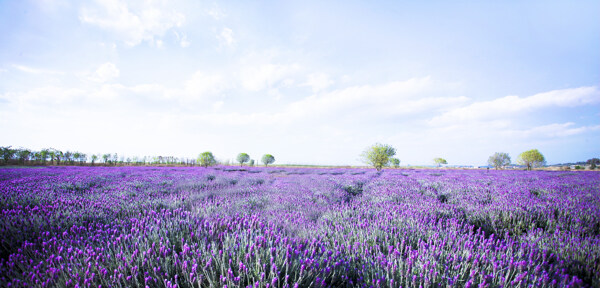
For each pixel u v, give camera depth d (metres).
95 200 5.09
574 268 2.34
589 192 6.45
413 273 2.08
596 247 2.55
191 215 3.66
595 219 3.78
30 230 3.12
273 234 2.71
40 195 5.47
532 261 2.27
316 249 2.53
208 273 1.95
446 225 3.42
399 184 9.03
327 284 1.99
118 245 2.38
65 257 2.21
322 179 12.38
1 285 1.78
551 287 1.87
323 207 5.12
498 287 1.82
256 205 5.50
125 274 1.93
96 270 2.02
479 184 9.00
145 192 6.77
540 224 3.79
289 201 5.82
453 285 1.81
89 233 2.91
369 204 5.07
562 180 10.51
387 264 2.11
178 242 2.67
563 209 4.24
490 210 4.23
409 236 2.98
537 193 6.78
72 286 1.83
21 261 2.18
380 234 3.01
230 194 6.94
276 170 26.48
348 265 2.18
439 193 7.05
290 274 1.97
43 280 1.88
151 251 2.26
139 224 3.06
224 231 2.90
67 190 6.88
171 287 1.70
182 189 7.91
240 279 1.83
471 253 2.34
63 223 3.43
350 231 3.25
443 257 2.34
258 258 2.02
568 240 2.90
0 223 3.07
